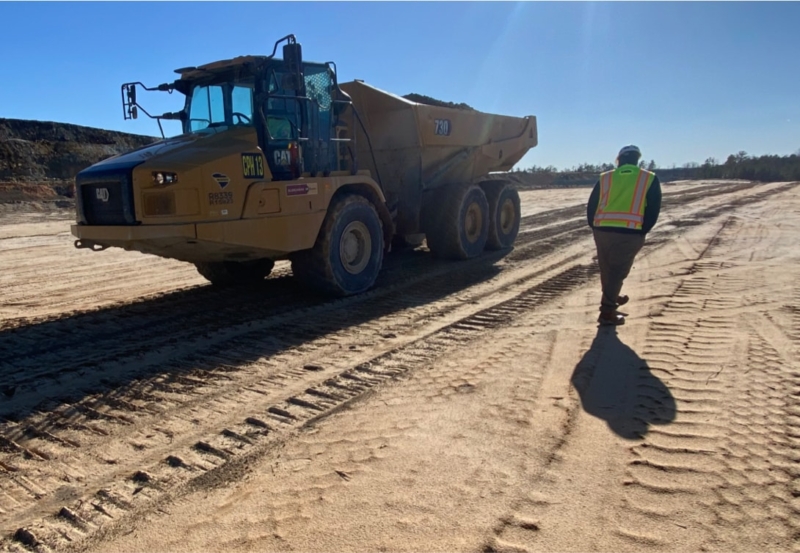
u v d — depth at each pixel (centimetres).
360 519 246
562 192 2914
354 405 364
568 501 252
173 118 686
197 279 812
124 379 418
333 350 477
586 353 443
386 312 600
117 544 237
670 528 233
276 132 619
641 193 491
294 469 289
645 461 282
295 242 605
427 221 902
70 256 1048
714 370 396
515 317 559
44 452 314
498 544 227
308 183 617
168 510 259
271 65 604
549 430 318
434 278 776
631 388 372
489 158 1012
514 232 1061
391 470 283
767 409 333
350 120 840
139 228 507
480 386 385
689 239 1024
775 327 487
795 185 3031
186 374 427
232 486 276
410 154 845
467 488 265
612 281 510
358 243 696
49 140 3250
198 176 523
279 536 237
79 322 575
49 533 245
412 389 386
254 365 444
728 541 225
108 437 330
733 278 683
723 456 284
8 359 464
